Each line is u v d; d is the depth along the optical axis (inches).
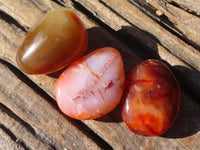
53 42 6.6
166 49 7.3
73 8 7.7
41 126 7.1
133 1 7.6
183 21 7.4
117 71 6.6
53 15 6.8
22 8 7.7
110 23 7.6
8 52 7.5
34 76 7.4
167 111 6.3
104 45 7.5
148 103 6.4
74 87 6.6
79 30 6.7
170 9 7.5
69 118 7.2
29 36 6.7
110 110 6.7
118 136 7.0
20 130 7.1
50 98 7.4
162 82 6.4
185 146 6.9
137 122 6.4
